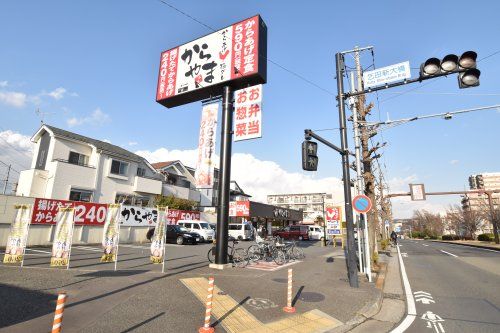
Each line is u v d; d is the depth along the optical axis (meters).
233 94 11.50
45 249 13.98
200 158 11.05
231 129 11.16
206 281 7.83
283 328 4.92
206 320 4.52
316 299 6.60
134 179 24.97
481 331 5.07
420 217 79.06
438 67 7.32
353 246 8.09
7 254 9.22
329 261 13.11
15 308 5.16
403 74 8.02
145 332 4.42
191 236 20.56
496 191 28.98
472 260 15.67
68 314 5.01
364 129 13.26
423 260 15.80
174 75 12.44
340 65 9.36
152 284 7.14
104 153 22.78
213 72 11.39
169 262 11.25
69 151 21.80
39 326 4.43
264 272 9.70
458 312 6.20
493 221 31.03
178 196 29.95
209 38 11.79
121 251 14.55
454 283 9.30
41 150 21.86
